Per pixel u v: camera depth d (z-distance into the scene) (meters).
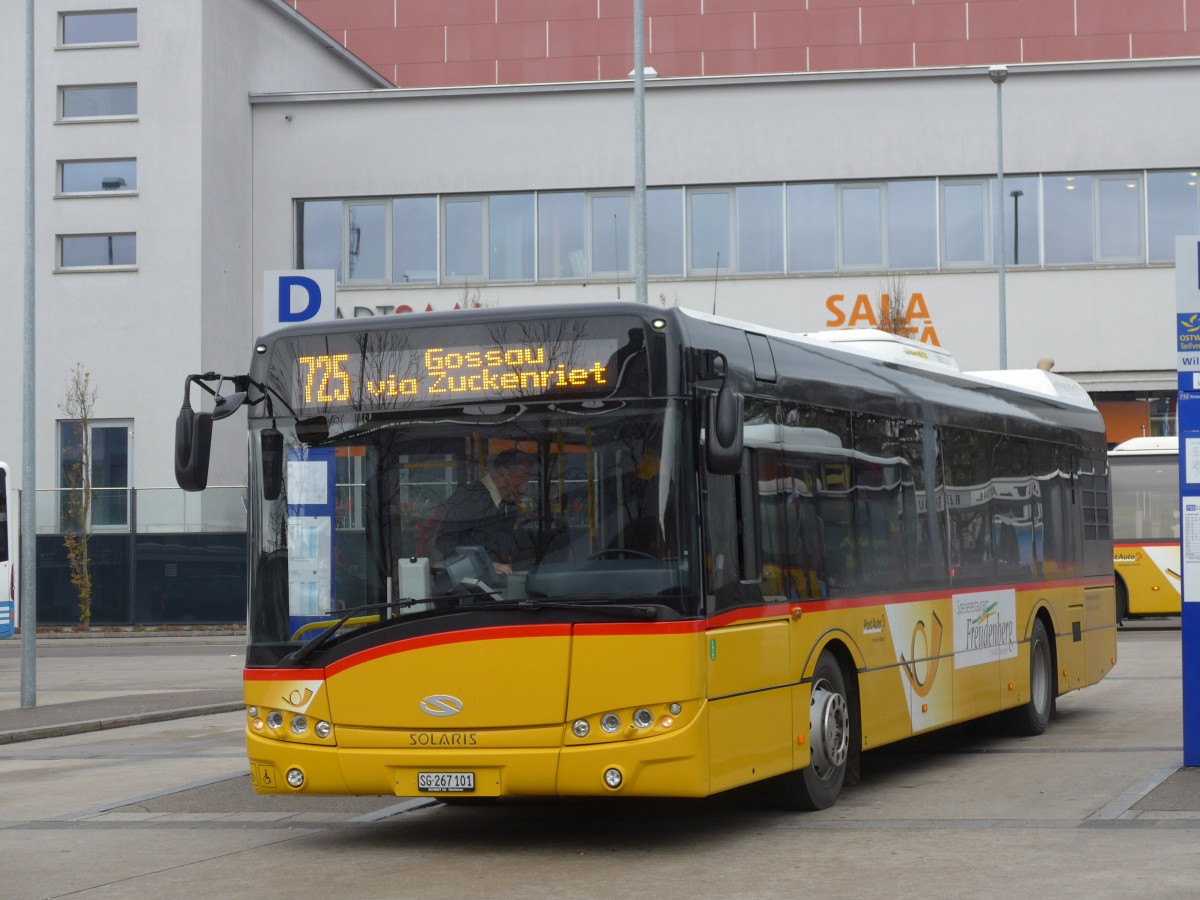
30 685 20.02
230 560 39.38
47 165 40.44
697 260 39.66
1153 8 52.88
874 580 11.79
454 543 9.37
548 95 40.12
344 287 40.84
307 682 9.51
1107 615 17.92
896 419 12.46
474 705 9.15
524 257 40.25
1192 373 11.97
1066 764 13.05
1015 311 38.75
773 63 54.06
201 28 39.78
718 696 9.27
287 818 11.28
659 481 9.14
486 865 9.23
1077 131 38.62
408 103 40.72
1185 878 8.25
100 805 12.23
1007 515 14.82
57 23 40.47
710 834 10.10
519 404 9.40
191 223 39.75
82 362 40.28
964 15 53.44
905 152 39.03
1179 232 38.50
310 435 9.74
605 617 9.05
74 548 39.44
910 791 11.84
